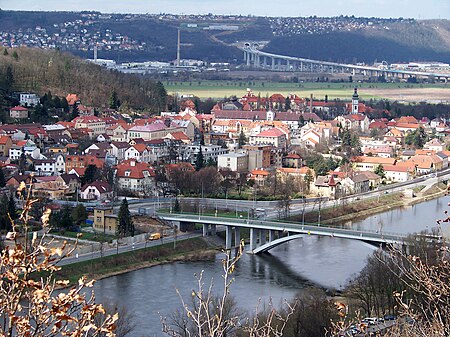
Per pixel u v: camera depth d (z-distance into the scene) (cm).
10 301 4772
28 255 4866
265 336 8412
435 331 7962
